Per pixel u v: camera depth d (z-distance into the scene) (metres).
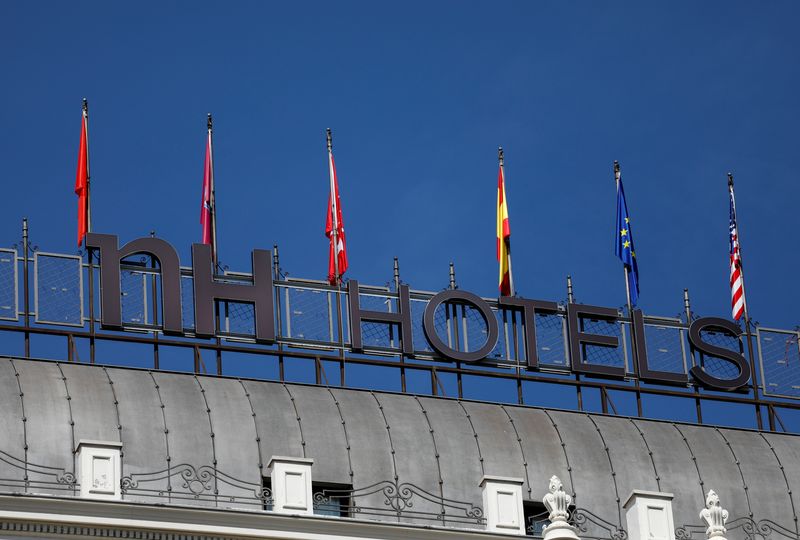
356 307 62.59
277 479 55.22
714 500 56.44
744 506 61.56
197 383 59.12
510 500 56.78
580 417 62.25
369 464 58.72
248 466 57.59
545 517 59.22
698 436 62.97
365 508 57.50
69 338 59.69
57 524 52.09
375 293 63.19
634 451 61.62
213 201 64.12
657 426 62.91
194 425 57.91
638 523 57.16
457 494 58.84
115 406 57.56
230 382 59.56
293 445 58.41
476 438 60.25
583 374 63.84
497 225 66.50
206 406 58.47
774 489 62.09
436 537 55.03
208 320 61.06
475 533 55.41
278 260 62.66
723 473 62.00
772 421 64.75
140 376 58.75
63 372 58.03
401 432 59.69
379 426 59.62
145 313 60.84
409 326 62.75
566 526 54.28
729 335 66.00
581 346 64.38
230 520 53.44
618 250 67.00
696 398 64.38
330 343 62.16
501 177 66.94
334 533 54.19
